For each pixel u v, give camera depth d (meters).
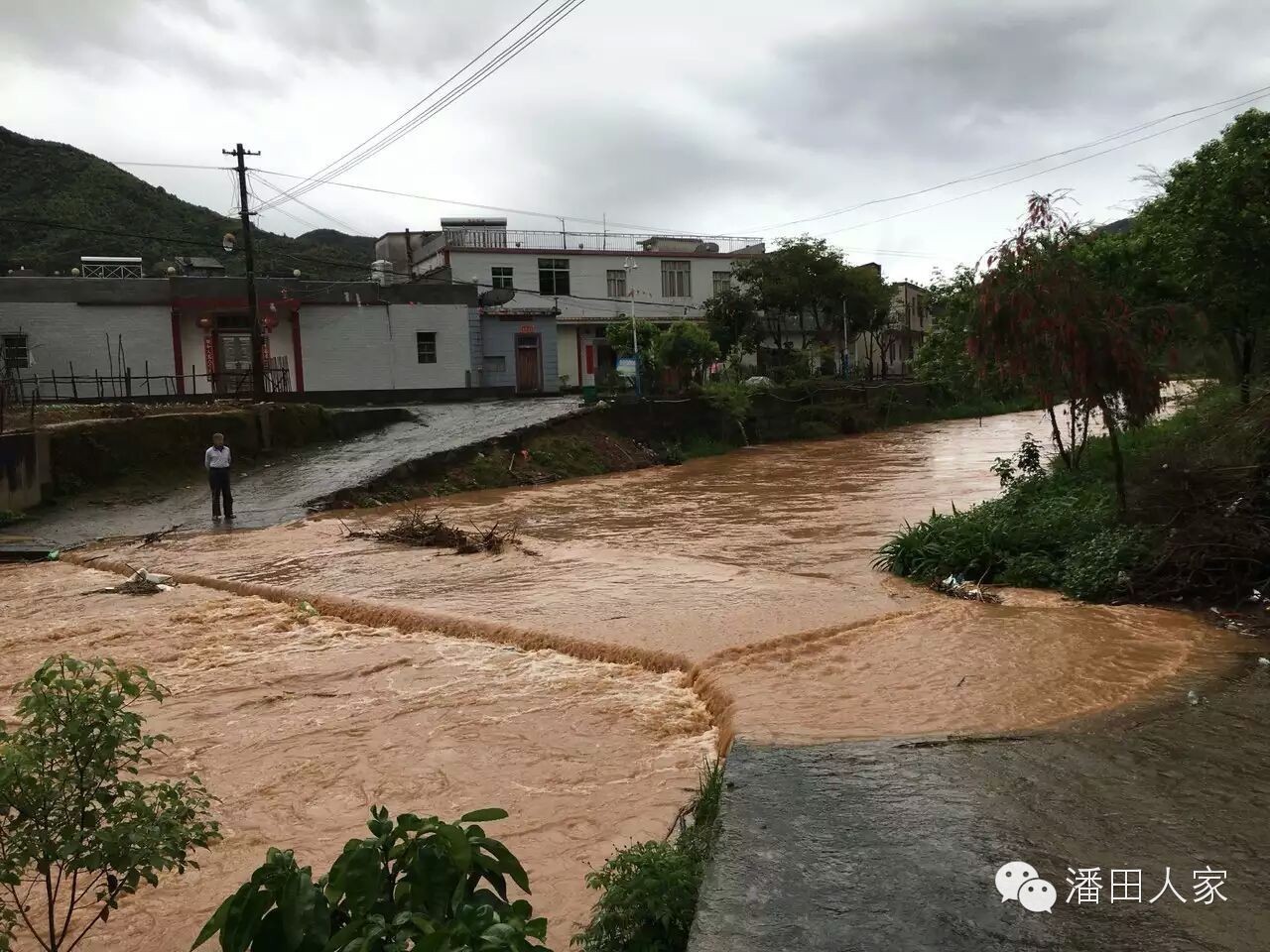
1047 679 6.88
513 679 8.35
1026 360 11.06
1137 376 10.51
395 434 29.02
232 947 2.54
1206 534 9.31
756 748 5.61
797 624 9.16
